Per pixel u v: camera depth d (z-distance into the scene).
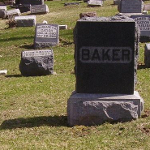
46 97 9.49
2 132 7.48
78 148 6.74
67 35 17.05
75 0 28.70
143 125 7.34
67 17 20.92
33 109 8.69
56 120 7.92
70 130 7.38
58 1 28.78
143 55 13.27
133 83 7.54
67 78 11.21
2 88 10.47
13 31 18.81
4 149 6.80
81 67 7.54
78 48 7.50
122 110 7.47
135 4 20.39
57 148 6.77
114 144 6.80
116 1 24.16
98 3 23.95
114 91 7.56
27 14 23.02
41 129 7.50
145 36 15.34
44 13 22.78
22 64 11.88
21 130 7.51
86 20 7.46
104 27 7.41
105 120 7.48
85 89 7.58
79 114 7.49
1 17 23.42
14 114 8.41
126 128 7.27
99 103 7.46
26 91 10.09
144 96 9.23
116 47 7.46
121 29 7.41
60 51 14.84
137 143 6.80
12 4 28.58
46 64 11.85
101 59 7.50
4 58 14.70
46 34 15.78
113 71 7.52
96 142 6.91
